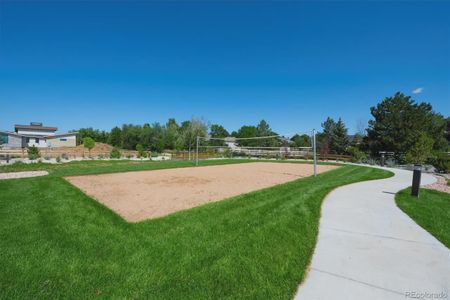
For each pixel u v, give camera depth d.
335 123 43.78
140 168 15.66
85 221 4.93
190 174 13.60
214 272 3.07
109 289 2.72
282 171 15.81
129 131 50.84
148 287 2.77
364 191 8.23
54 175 11.73
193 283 2.85
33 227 4.53
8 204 6.12
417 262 3.37
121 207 6.28
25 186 8.56
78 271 3.06
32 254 3.48
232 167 18.62
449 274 3.08
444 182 11.09
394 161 23.84
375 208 6.06
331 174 13.76
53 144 45.84
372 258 3.48
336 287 2.80
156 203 6.75
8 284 2.78
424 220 5.13
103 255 3.48
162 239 4.05
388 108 30.91
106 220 5.02
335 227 4.72
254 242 3.95
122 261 3.32
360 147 34.06
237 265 3.24
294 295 2.65
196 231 4.41
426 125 29.14
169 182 10.58
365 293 2.68
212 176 12.80
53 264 3.21
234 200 6.82
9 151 31.61
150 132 49.41
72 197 7.00
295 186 9.16
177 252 3.59
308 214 5.46
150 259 3.38
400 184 9.83
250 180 11.45
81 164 18.91
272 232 4.37
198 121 43.91
